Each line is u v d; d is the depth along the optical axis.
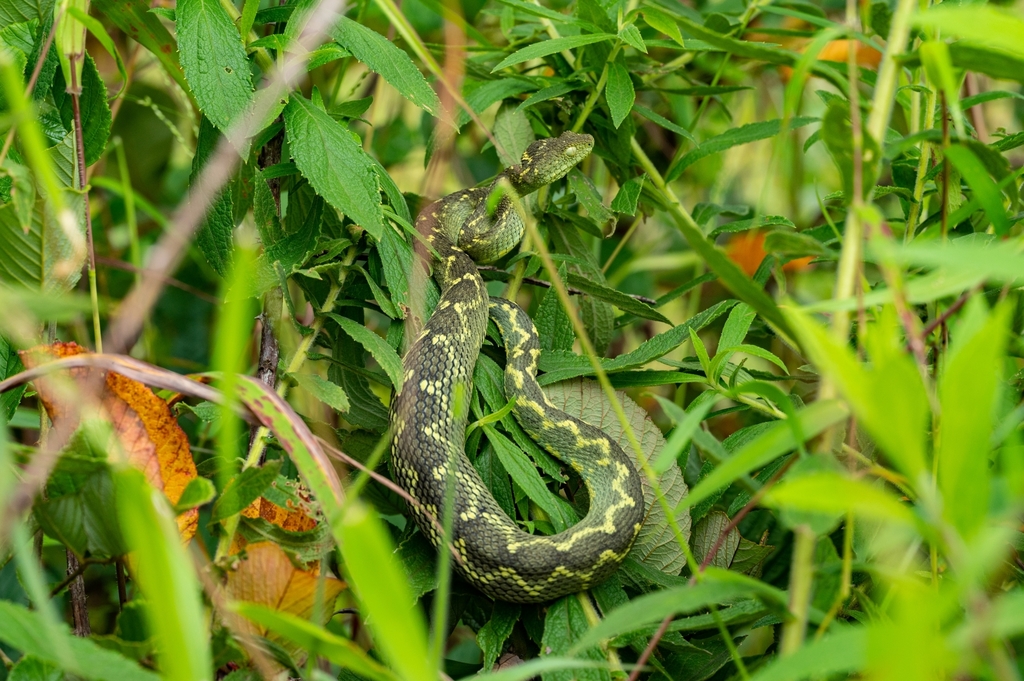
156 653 1.01
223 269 1.10
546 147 1.20
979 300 0.99
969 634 0.85
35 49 1.09
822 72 1.03
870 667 0.92
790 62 1.03
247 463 1.07
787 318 0.99
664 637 1.07
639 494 1.11
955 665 0.93
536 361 1.16
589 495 1.13
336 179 1.08
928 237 1.06
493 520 1.11
